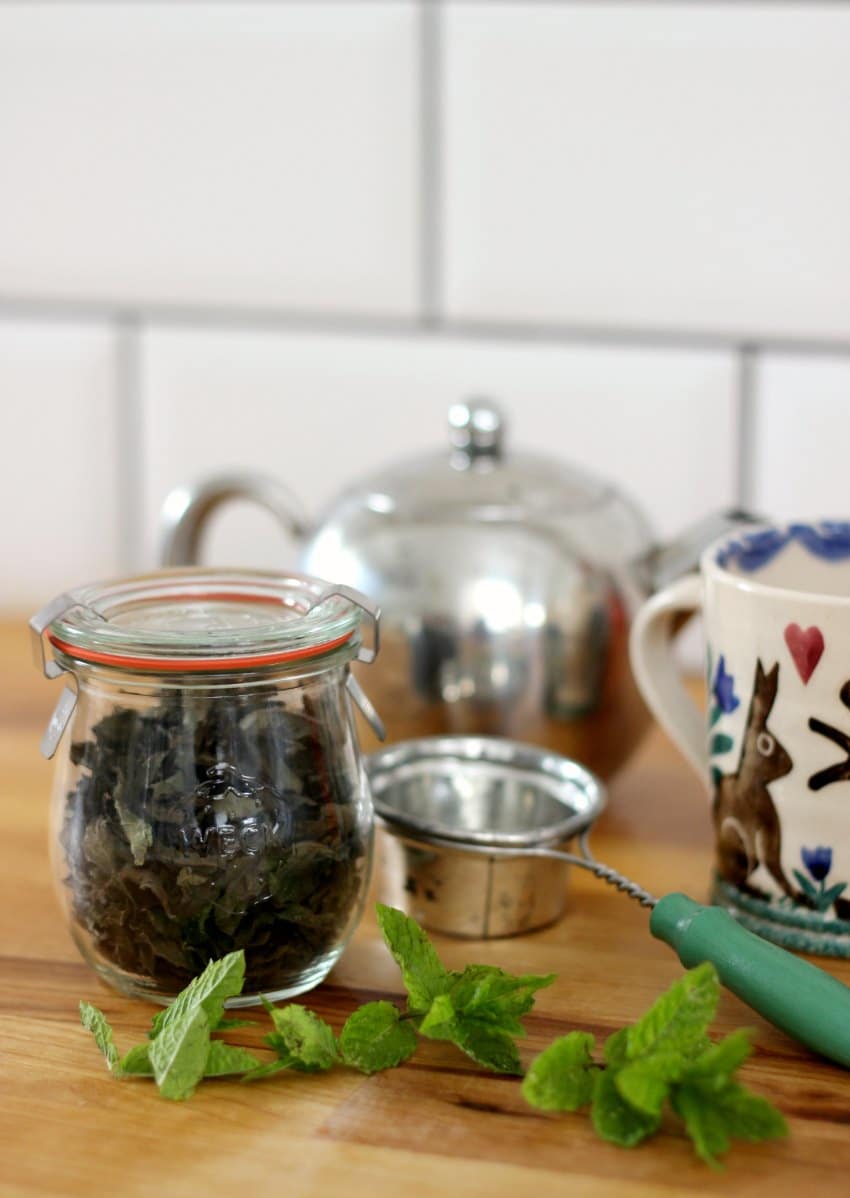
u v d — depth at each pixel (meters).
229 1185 0.50
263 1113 0.53
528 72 0.85
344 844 0.56
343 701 0.58
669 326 0.86
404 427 0.89
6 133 0.90
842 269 0.83
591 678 0.66
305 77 0.87
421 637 0.65
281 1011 0.54
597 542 0.67
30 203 0.91
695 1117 0.51
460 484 0.68
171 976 0.56
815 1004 0.54
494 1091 0.53
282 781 0.55
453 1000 0.54
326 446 0.90
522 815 0.64
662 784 0.71
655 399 0.86
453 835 0.59
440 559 0.66
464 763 0.64
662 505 0.88
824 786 0.57
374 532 0.67
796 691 0.57
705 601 0.60
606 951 0.60
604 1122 0.52
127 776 0.55
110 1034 0.54
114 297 0.91
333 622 0.56
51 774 0.71
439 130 0.86
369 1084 0.54
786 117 0.82
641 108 0.84
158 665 0.54
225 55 0.88
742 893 0.60
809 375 0.85
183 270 0.90
